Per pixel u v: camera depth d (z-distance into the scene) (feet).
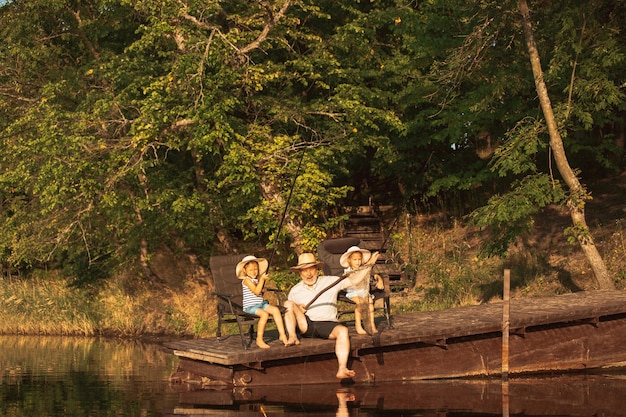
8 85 71.51
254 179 62.49
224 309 38.34
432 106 74.08
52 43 75.00
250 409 30.89
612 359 42.32
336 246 42.73
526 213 53.47
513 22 55.26
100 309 71.92
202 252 78.84
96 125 61.36
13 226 74.49
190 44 57.26
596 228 67.00
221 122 58.49
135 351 55.16
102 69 65.10
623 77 57.77
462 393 34.35
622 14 55.98
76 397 34.27
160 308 70.03
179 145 62.18
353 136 67.00
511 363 40.11
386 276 39.47
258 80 59.57
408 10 68.33
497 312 43.27
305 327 36.83
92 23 71.10
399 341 37.24
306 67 64.03
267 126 63.41
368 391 35.01
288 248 76.89
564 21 52.03
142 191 71.72
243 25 63.26
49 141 60.03
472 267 65.92
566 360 41.34
